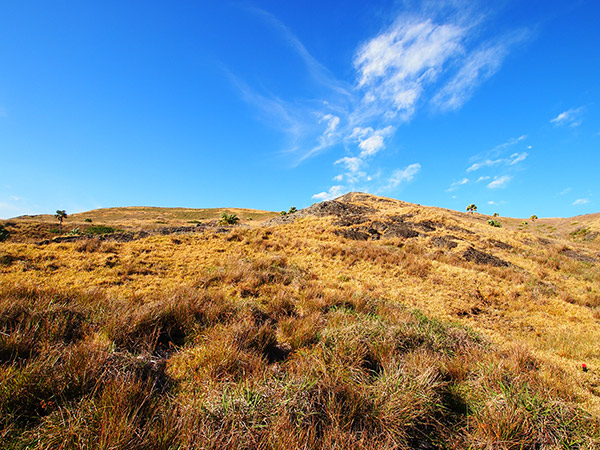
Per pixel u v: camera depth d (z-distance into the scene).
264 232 19.95
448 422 3.28
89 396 2.84
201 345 4.39
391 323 6.15
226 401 2.88
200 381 3.49
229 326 4.94
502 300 11.20
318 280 11.36
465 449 2.90
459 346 5.52
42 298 5.21
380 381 3.58
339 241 19.22
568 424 3.13
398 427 2.90
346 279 12.07
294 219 27.66
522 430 2.94
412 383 3.53
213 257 13.39
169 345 4.58
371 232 22.39
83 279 9.16
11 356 3.28
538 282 13.52
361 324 5.45
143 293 8.05
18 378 2.78
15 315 4.32
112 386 2.84
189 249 14.52
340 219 25.45
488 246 20.41
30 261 10.48
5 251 11.02
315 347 4.68
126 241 16.38
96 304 5.58
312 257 15.02
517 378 3.87
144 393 2.95
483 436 2.96
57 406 2.71
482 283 12.74
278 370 3.96
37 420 2.56
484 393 3.69
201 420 2.65
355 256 15.32
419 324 6.29
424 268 13.97
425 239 20.45
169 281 9.70
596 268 17.45
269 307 6.98
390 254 15.87
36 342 3.73
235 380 3.55
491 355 4.91
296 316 6.76
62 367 3.09
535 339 7.94
